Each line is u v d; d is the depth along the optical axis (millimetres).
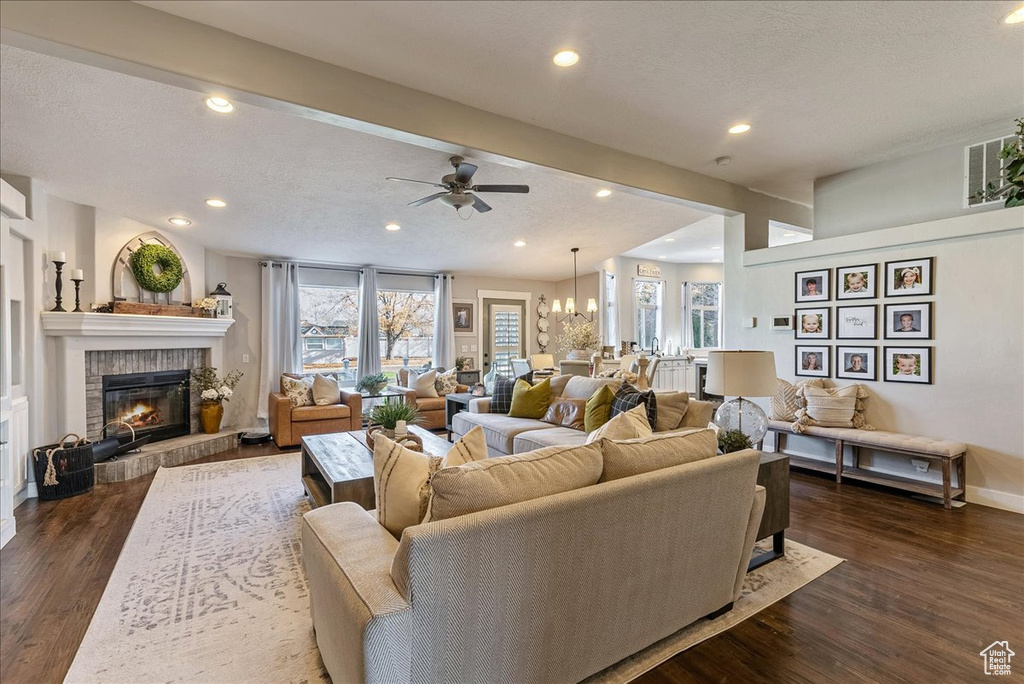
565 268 8180
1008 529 3121
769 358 2740
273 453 5254
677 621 1939
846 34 2379
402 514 1721
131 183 4016
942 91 2971
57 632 2045
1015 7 2182
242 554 2779
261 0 2111
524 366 7562
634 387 3752
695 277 10078
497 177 4469
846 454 4430
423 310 8055
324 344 7227
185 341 5344
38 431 3930
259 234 5508
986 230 3527
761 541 2963
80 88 2773
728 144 3775
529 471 1584
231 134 3404
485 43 2438
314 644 1962
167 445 4898
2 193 3104
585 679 1767
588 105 3100
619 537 1680
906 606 2242
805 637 2018
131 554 2773
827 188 4578
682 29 2330
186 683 1739
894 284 4027
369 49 2484
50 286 4164
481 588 1379
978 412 3607
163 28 2186
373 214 5164
